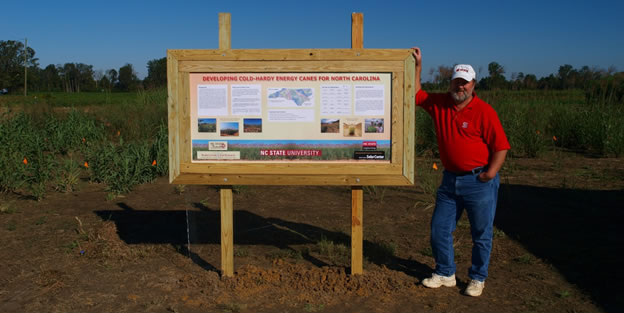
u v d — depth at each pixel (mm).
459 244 5445
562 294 4078
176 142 4023
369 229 6012
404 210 6859
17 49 83125
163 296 4070
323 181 4039
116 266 4738
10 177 7480
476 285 4094
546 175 9031
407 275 4539
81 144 11516
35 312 3783
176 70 3969
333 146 4012
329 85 3971
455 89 3732
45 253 5023
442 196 4113
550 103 13688
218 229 5996
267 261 4914
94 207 6859
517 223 6176
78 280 4391
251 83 3979
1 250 5098
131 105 14422
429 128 11234
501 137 3744
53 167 8297
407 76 3926
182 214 6625
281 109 3990
